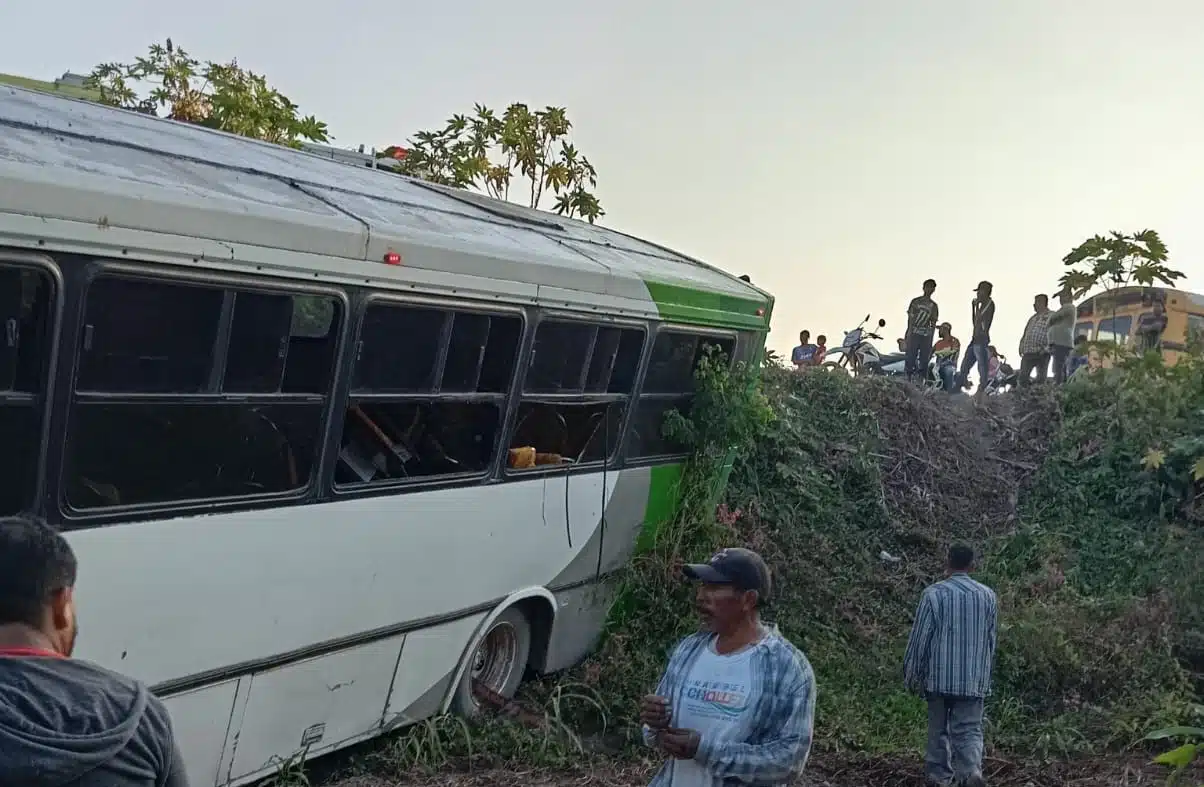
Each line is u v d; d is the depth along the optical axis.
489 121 15.30
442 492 6.26
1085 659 9.02
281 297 5.02
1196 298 19.98
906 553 11.93
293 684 5.46
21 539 2.30
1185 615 9.72
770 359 14.20
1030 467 13.50
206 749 5.03
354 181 6.59
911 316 16.31
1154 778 7.08
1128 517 12.11
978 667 6.75
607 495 7.84
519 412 6.79
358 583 5.75
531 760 6.62
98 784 2.17
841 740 7.69
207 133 6.52
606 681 7.79
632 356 7.80
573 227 8.47
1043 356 16.12
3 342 4.01
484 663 7.20
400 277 5.61
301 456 5.32
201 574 4.85
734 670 3.37
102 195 4.20
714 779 3.32
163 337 4.56
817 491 12.22
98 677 2.29
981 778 6.64
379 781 6.01
